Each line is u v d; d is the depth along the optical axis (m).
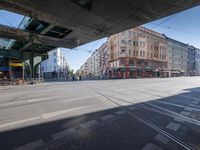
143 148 3.94
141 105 8.90
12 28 21.59
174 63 82.56
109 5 12.79
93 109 7.90
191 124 5.74
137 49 60.88
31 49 36.72
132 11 13.68
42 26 21.47
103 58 84.31
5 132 4.98
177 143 4.23
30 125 5.60
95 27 18.19
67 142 4.28
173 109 7.99
